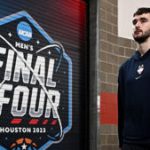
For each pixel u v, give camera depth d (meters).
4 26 4.26
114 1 5.77
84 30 5.52
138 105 2.54
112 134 5.49
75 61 5.30
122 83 2.75
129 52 5.91
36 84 4.58
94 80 5.37
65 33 5.16
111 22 5.68
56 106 4.87
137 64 2.64
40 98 4.62
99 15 5.48
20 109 4.34
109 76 5.55
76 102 5.25
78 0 5.45
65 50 5.12
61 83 4.99
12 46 4.32
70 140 5.08
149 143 2.48
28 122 4.44
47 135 4.70
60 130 4.91
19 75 4.36
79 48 5.39
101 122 5.33
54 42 4.94
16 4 4.44
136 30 2.63
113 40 5.68
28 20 4.58
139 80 2.56
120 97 2.79
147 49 2.62
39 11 4.76
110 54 5.60
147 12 2.63
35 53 4.62
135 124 2.55
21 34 4.46
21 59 4.41
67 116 5.05
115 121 5.56
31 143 4.46
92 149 5.27
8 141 4.18
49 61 4.82
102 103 5.38
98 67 5.37
